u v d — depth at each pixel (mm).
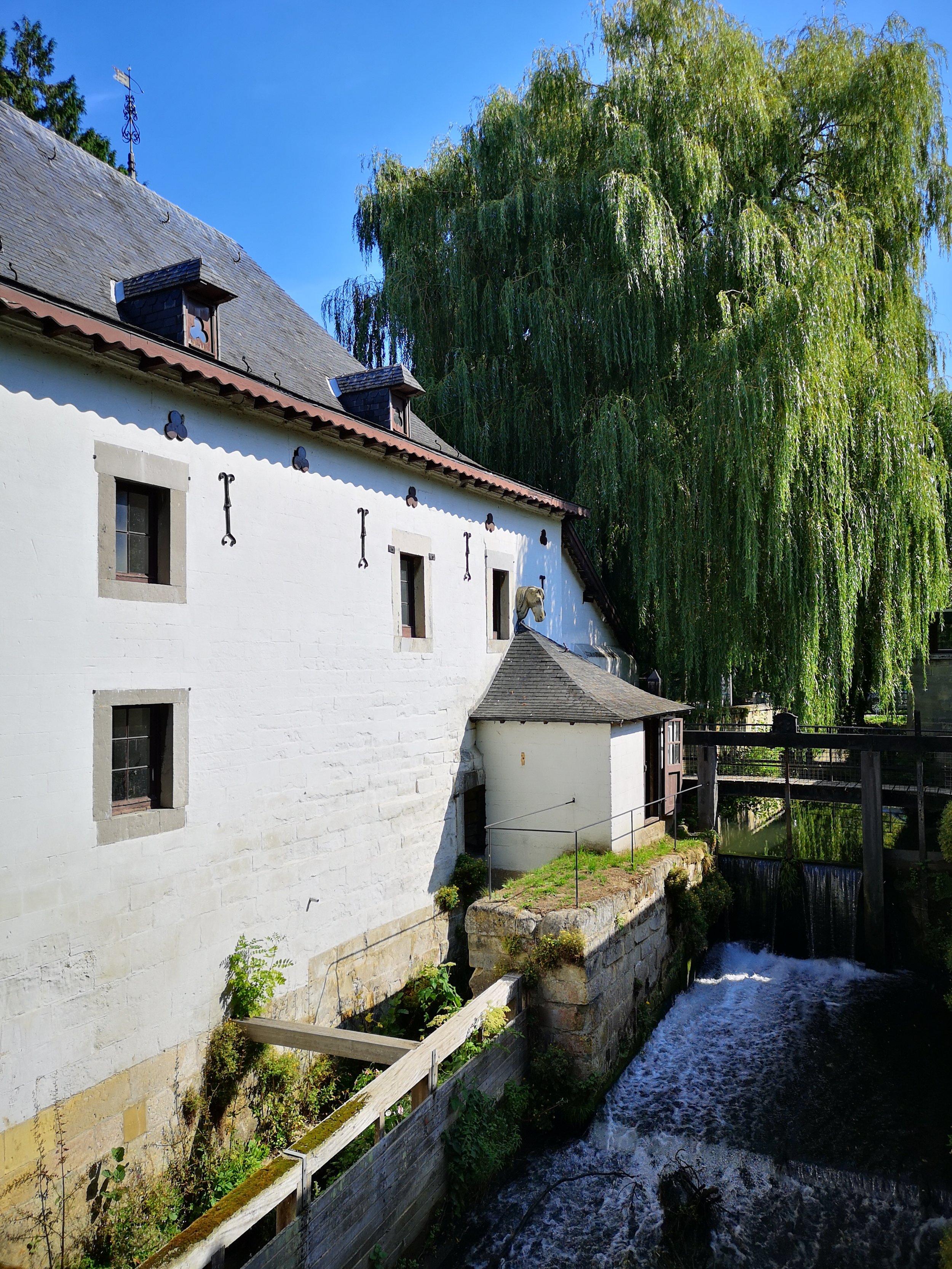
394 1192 5645
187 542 6645
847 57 13508
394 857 9180
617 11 14086
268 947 7293
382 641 9125
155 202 9266
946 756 13742
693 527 12844
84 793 5648
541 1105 7500
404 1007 8773
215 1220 4199
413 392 9328
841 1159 6973
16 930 5172
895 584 12109
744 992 10539
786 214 12820
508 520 12164
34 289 5332
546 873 9297
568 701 10586
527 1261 6051
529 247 14562
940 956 10797
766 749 15891
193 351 6609
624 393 13391
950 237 13734
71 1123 5430
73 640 5633
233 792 6988
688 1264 5973
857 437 12031
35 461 5441
